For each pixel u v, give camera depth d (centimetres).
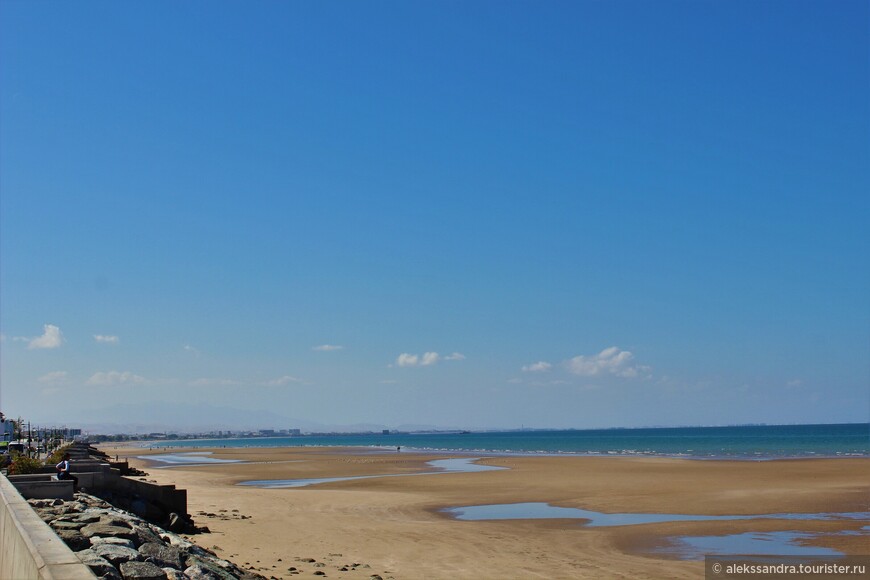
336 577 1889
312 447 18050
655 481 4744
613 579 1950
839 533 2634
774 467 5844
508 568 2066
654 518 3064
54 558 797
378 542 2453
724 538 2561
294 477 5900
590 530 2755
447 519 3091
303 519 3033
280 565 2019
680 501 3597
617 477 5134
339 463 8306
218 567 1681
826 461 6588
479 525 2892
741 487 4209
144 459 10194
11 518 1087
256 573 1850
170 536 1895
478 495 4056
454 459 8919
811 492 3866
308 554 2214
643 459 7831
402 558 2184
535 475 5494
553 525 2889
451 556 2227
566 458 8475
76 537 1454
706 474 5262
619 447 13925
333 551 2275
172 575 1373
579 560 2189
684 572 2041
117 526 1666
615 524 2911
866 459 6962
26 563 876
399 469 6869
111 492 2580
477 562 2141
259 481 5472
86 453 6291
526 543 2467
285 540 2459
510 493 4141
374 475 6016
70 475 2484
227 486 4916
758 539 2538
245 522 2900
